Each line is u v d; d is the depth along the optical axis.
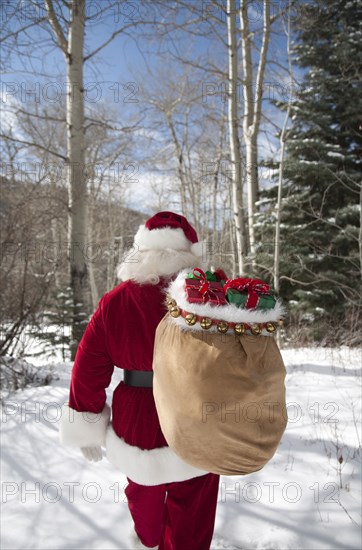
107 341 1.48
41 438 2.96
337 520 1.95
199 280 1.33
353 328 7.16
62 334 6.27
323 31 8.34
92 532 1.91
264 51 8.11
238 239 7.80
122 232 17.27
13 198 5.20
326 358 5.83
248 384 1.15
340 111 8.84
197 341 1.20
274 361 1.22
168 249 1.51
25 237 4.96
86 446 1.58
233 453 1.19
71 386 1.56
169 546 1.46
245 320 1.21
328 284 8.23
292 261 8.12
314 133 8.77
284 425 1.26
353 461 2.49
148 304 1.45
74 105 6.46
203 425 1.16
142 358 1.45
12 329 4.94
